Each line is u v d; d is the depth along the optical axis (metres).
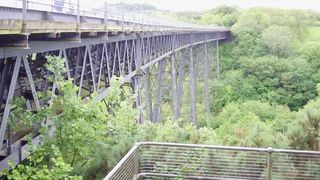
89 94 12.51
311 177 6.13
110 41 13.80
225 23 92.38
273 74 54.44
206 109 45.72
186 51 44.19
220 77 61.50
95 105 8.13
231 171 6.33
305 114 8.34
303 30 81.06
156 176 6.28
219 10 103.38
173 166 6.38
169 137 8.97
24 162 8.49
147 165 6.37
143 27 19.25
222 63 64.25
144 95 22.69
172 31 30.44
